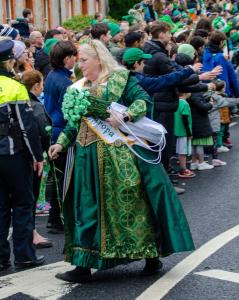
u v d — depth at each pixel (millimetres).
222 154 13617
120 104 6699
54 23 33844
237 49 19219
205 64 14398
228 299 6137
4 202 7293
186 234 6656
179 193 10484
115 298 6262
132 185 6578
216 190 10672
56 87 8484
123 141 6645
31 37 13773
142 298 6234
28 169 7227
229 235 8086
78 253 6621
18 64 8227
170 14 26609
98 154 6625
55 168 7508
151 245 6645
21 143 7105
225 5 33031
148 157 6684
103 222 6586
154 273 6855
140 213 6625
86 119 6711
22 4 30484
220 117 13609
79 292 6453
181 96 11688
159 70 9992
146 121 6723
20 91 7082
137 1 40438
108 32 11984
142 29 14078
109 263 6629
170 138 10211
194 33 14703
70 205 6789
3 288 6645
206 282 6574
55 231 8750
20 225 7254
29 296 6398
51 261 7527
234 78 14508
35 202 7980
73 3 36219
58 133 8508
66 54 8531
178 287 6477
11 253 7980
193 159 12320
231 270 6891
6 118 7082
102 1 40438
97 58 6746
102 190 6605
